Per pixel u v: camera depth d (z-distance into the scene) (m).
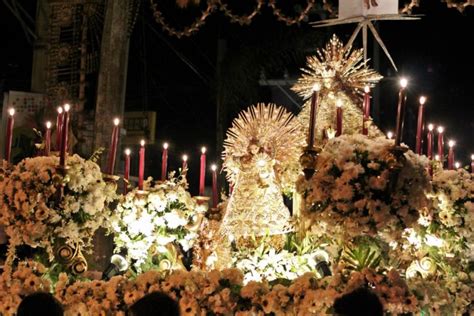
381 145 5.22
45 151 6.29
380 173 5.14
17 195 5.86
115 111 9.02
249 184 6.07
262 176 6.04
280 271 5.87
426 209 5.39
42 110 10.72
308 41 13.09
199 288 5.37
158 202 6.30
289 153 6.18
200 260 6.28
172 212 6.33
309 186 5.30
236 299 5.32
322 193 5.22
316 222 5.38
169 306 4.28
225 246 6.11
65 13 10.21
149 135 13.78
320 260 5.65
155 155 16.41
